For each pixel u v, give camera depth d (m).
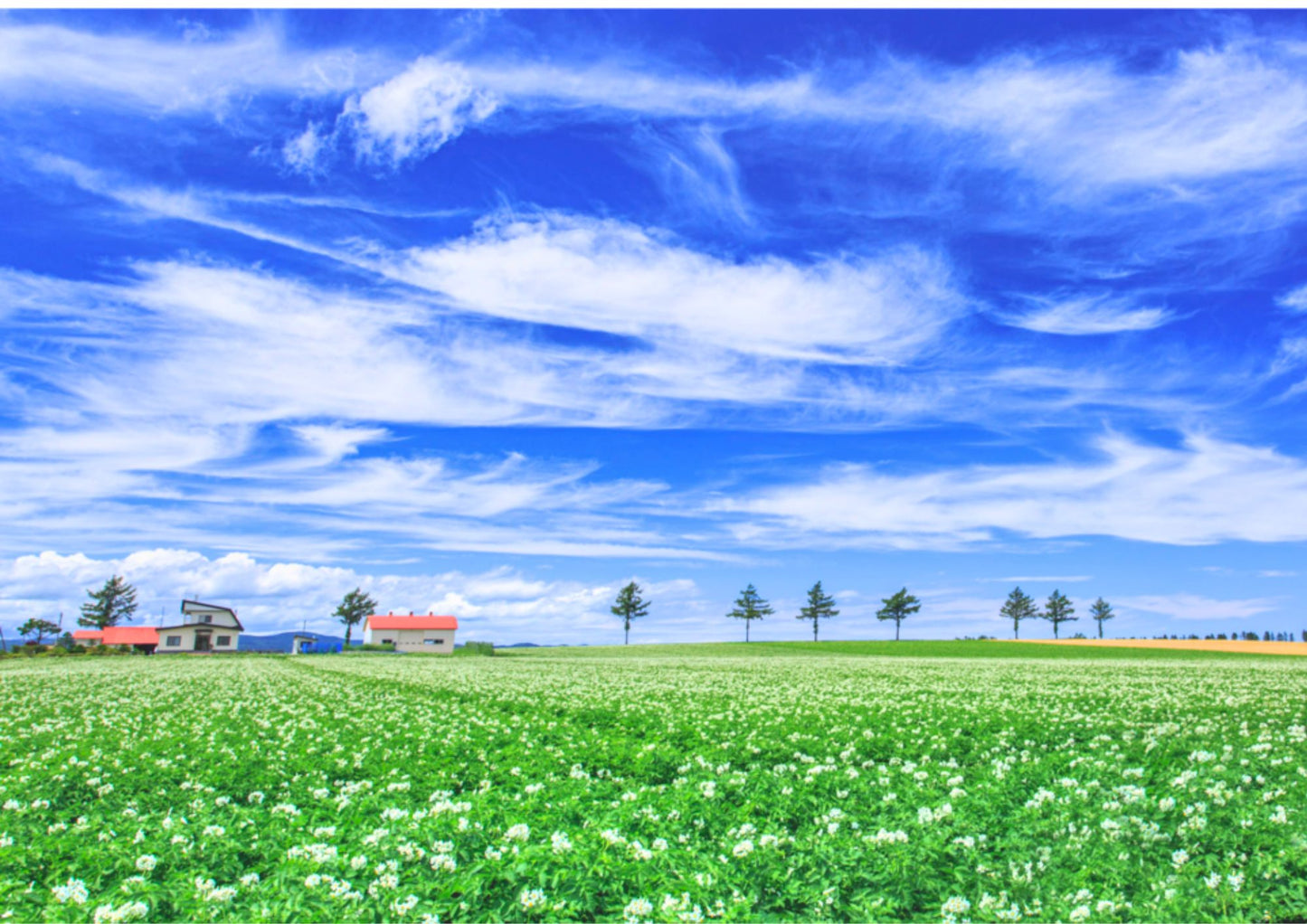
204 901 7.70
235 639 124.06
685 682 39.22
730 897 7.91
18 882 8.53
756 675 45.81
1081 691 31.33
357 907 7.51
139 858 8.78
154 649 118.94
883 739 18.08
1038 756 16.41
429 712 24.98
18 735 20.66
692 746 18.05
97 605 151.88
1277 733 18.41
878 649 106.50
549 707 26.64
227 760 15.52
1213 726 19.89
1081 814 10.37
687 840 9.82
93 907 7.59
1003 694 30.03
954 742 17.83
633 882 8.23
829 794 12.41
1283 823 9.55
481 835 9.34
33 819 11.39
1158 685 34.72
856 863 8.65
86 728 21.88
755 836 9.84
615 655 93.38
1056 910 7.67
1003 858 9.23
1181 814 10.34
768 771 13.77
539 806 11.16
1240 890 8.00
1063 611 157.75
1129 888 8.37
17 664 71.31
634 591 142.62
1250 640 104.44
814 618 147.50
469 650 100.25
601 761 16.09
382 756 16.28
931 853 8.78
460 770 15.01
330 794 13.50
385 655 93.62
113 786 13.59
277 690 36.44
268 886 8.12
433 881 8.09
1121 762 14.46
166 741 17.94
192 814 11.75
